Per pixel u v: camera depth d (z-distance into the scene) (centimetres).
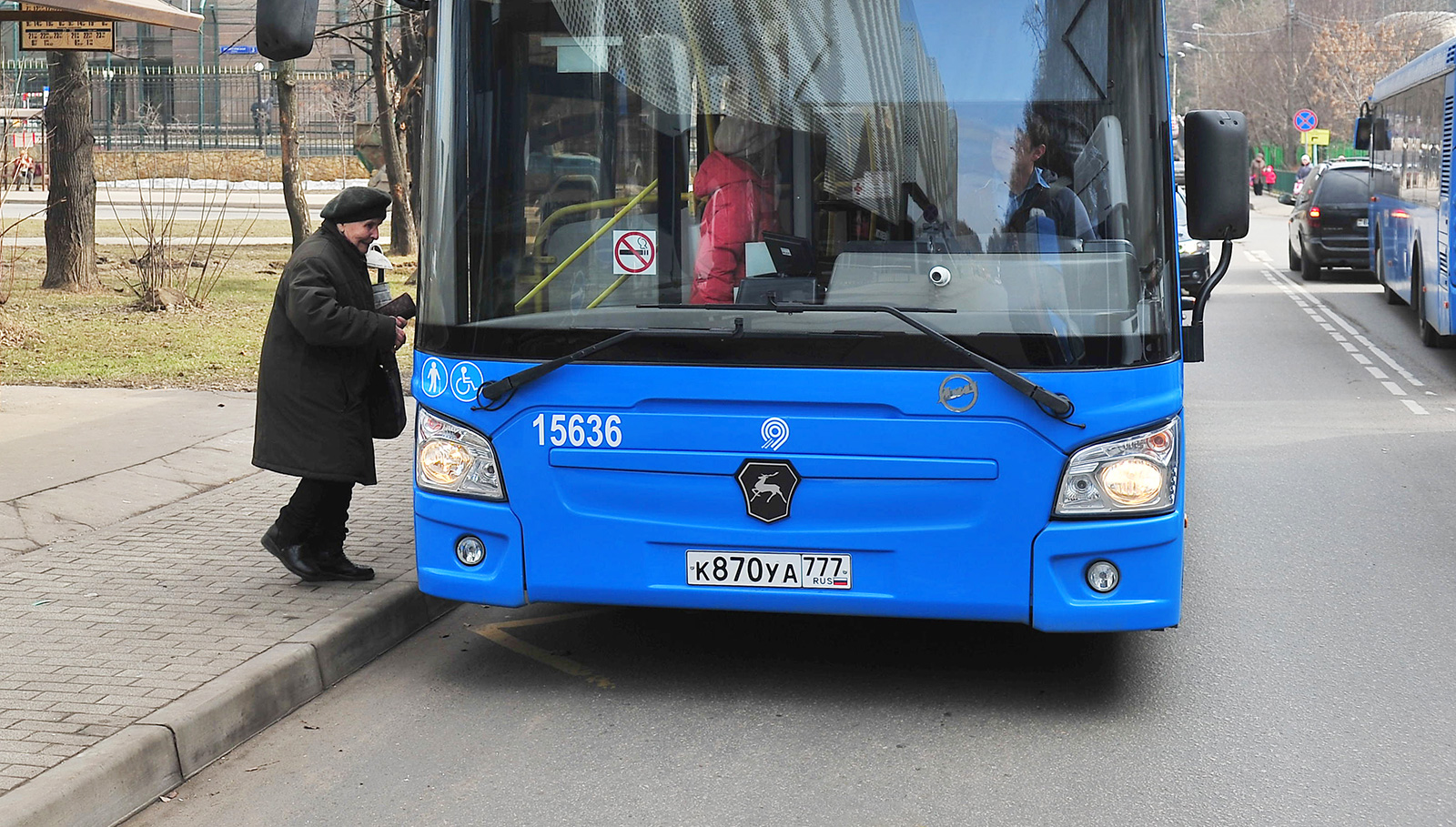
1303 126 5716
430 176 550
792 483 512
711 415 516
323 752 498
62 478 875
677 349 516
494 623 657
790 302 511
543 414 530
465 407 542
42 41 1321
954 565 507
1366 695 560
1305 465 1033
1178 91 11675
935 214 507
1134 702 551
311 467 621
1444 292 1484
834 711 540
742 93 517
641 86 523
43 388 1223
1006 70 507
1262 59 8856
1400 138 1842
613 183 526
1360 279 2603
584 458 528
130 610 610
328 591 640
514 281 534
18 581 657
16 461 920
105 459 934
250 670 528
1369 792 462
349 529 772
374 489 885
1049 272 501
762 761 490
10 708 487
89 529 767
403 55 2370
